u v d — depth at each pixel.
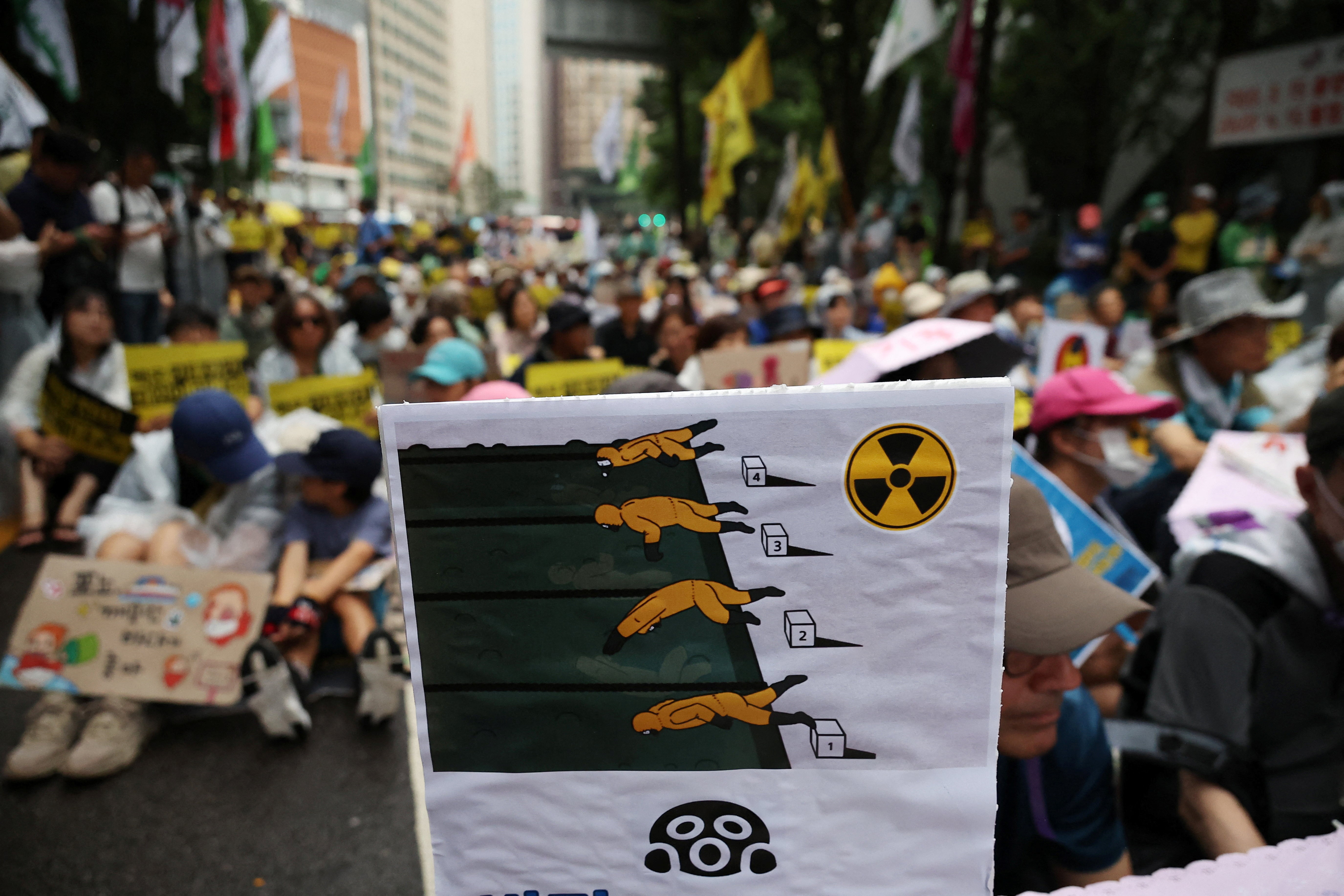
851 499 1.02
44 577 3.18
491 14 162.12
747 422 1.01
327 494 3.54
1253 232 9.87
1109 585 1.50
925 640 1.05
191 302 9.41
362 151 41.62
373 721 3.29
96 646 3.16
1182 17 16.41
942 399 1.00
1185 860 1.80
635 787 1.10
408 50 119.81
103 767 3.01
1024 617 1.43
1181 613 1.71
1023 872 1.74
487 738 1.10
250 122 14.34
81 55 18.33
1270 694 1.69
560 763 1.10
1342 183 9.73
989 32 13.98
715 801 1.09
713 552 1.04
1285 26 14.65
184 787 2.99
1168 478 3.37
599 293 9.31
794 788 1.09
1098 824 1.73
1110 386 2.60
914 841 1.09
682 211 27.86
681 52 24.08
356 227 27.41
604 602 1.06
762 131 33.97
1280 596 1.68
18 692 3.66
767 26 21.20
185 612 3.21
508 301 7.13
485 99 158.00
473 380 4.24
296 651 3.52
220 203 17.00
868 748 1.07
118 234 7.02
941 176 21.44
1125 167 20.00
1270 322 3.51
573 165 167.12
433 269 16.86
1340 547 1.60
